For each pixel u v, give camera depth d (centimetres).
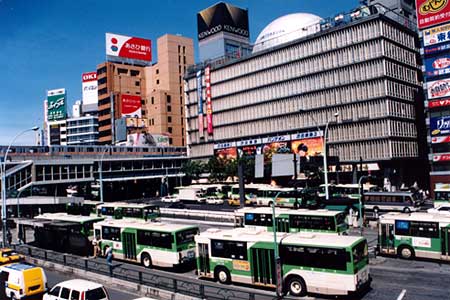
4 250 3112
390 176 7556
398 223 2969
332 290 2167
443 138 6384
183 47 14375
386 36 7712
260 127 9775
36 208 6188
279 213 3688
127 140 11675
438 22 6406
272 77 9481
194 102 11669
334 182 7706
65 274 3044
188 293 2244
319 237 2367
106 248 3428
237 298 2136
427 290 2238
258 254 2420
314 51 8650
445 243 2753
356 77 7962
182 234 2975
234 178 9256
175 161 10981
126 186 10231
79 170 8056
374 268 2747
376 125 7662
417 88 8400
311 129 8719
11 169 7006
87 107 17250
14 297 2305
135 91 14550
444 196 5122
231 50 12769
